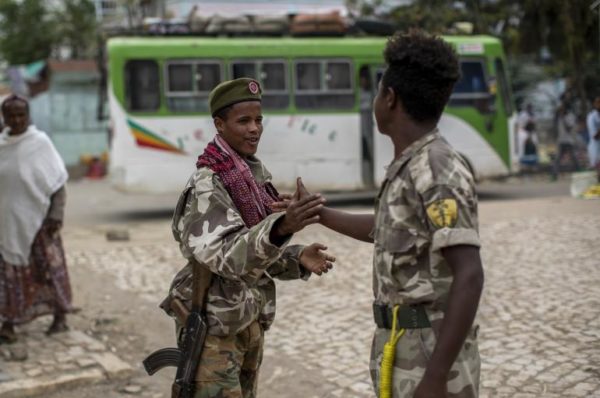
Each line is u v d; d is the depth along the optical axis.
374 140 14.23
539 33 19.03
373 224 2.89
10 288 5.72
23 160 5.71
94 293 7.77
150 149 13.17
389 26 14.85
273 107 13.70
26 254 5.75
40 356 5.54
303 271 3.28
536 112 25.61
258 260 2.76
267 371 5.37
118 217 14.14
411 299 2.46
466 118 14.56
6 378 5.07
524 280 7.46
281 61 13.66
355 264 8.74
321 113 13.92
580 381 4.76
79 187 20.25
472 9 20.14
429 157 2.41
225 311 3.03
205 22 13.75
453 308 2.28
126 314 6.95
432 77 2.43
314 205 2.69
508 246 9.24
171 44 13.18
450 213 2.31
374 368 2.61
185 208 3.06
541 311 6.35
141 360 5.70
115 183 13.25
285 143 13.79
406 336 2.48
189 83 13.27
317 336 6.11
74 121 22.66
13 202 5.69
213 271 2.88
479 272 2.29
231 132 3.08
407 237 2.44
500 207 12.87
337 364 5.43
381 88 2.54
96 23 25.33
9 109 5.67
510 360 5.22
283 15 14.00
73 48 26.44
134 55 13.03
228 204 2.96
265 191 3.22
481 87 14.67
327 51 13.85
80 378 5.11
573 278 7.42
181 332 3.25
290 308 6.96
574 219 10.94
